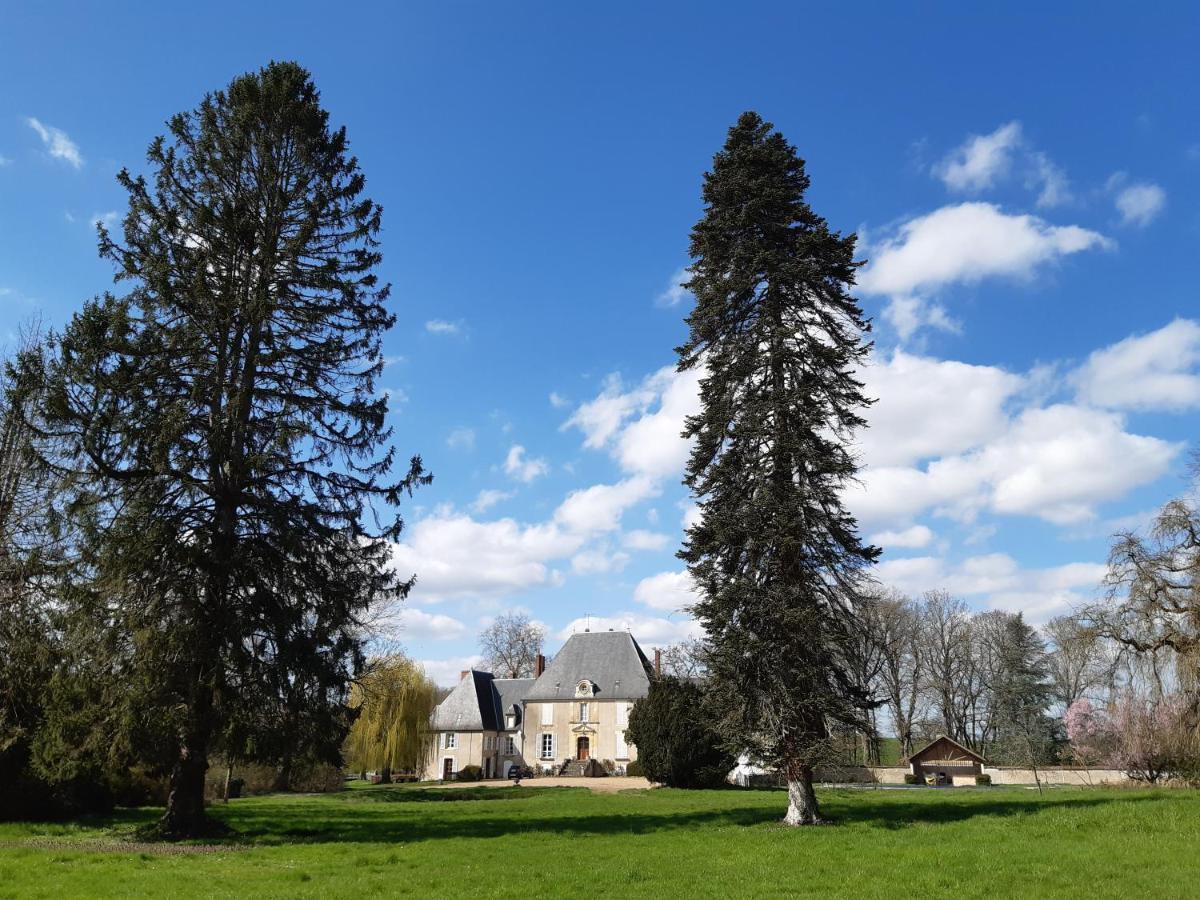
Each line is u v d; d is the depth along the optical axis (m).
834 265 24.41
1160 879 12.78
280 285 23.05
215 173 23.06
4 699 22.11
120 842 18.61
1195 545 27.27
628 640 73.12
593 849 17.69
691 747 40.91
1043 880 13.02
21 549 22.36
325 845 18.50
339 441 23.11
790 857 16.05
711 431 23.44
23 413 20.97
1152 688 27.95
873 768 53.03
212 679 18.94
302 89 24.73
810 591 22.14
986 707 70.56
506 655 89.75
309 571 21.19
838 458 22.47
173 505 20.28
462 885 13.34
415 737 53.56
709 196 25.34
